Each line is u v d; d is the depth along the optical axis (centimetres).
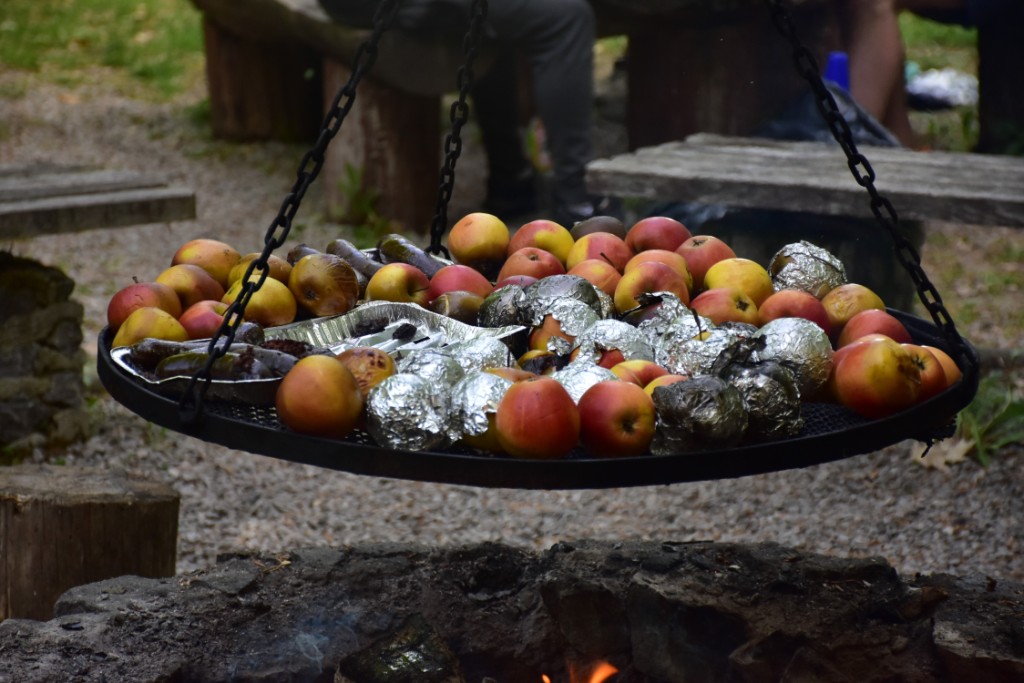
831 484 360
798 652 223
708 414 189
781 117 487
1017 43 600
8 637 225
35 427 362
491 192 613
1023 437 365
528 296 216
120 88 848
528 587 243
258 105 722
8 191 343
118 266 539
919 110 725
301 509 350
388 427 191
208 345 200
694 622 229
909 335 220
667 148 425
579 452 196
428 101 574
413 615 235
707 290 224
